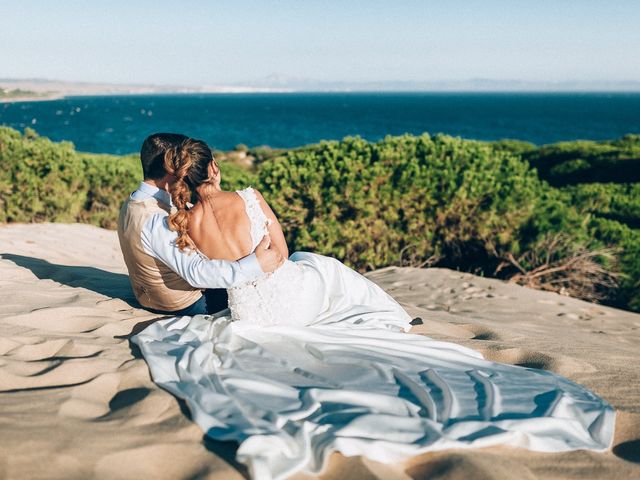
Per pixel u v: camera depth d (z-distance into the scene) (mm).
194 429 2289
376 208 8633
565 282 8516
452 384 2900
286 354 3188
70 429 2217
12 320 3512
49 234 8617
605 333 5859
